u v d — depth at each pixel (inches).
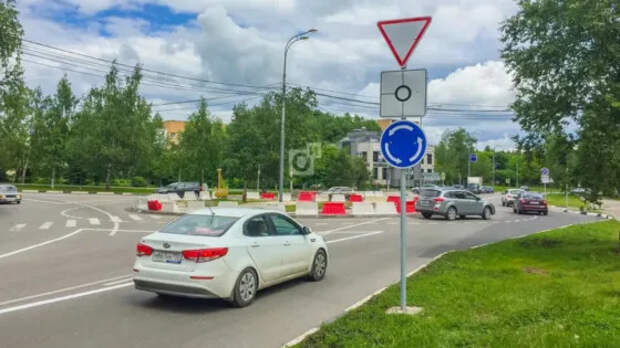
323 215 1076.5
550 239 610.5
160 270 269.9
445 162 4082.2
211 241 270.5
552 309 250.2
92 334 224.4
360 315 242.5
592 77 453.4
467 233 738.8
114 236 641.6
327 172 2859.3
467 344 194.9
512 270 378.3
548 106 492.1
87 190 2233.0
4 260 439.2
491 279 338.0
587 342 191.6
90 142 2175.2
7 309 267.0
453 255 460.1
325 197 1590.8
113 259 446.3
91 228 747.4
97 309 269.0
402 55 246.2
